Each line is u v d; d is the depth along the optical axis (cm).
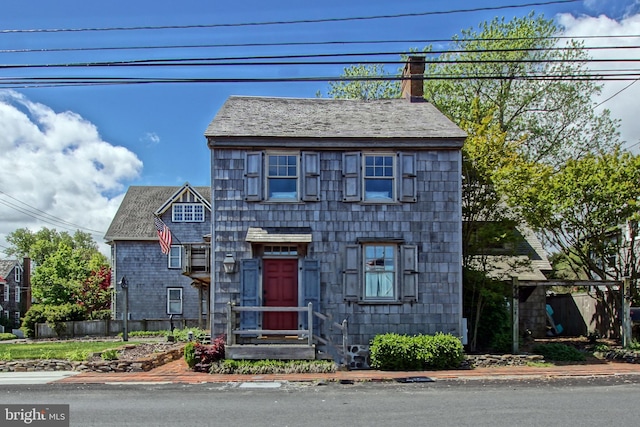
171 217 3506
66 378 1355
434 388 1226
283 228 1630
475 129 1911
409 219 1648
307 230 1631
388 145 1648
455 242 1647
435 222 1652
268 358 1504
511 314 1803
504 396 1115
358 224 1641
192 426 855
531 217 1842
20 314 5012
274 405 1023
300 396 1123
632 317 1922
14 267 5019
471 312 1806
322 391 1188
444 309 1628
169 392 1170
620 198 1780
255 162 1639
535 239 2377
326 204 1644
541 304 2291
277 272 1644
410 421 884
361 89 3312
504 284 1803
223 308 1603
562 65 2852
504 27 2912
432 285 1634
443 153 1672
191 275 2117
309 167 1645
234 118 1738
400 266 1633
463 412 952
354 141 1644
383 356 1517
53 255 3769
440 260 1642
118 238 3447
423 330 1622
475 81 2956
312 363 1483
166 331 3078
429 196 1658
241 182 1638
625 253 2005
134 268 3466
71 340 2695
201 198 3506
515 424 863
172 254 3484
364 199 1650
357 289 1616
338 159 1664
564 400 1066
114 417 917
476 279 1755
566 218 1864
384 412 955
